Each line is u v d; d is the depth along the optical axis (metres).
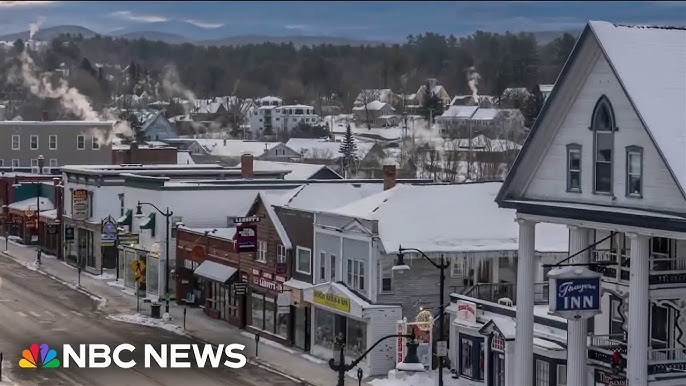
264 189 88.12
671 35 39.78
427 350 56.50
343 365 39.91
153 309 76.81
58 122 149.88
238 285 71.62
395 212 60.94
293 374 59.00
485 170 159.38
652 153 37.62
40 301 84.12
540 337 49.22
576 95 40.91
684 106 37.91
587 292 38.28
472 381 54.94
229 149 183.25
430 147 187.62
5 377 57.59
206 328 73.50
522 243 43.19
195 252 78.75
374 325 58.44
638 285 38.34
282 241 67.50
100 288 91.56
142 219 86.31
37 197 120.19
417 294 59.59
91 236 101.94
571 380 41.97
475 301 55.56
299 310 66.31
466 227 61.44
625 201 38.84
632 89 38.00
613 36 39.12
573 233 42.38
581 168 40.81
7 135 148.00
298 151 192.50
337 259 62.38
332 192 69.88
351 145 183.62
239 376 58.62
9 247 120.31
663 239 42.56
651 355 41.78
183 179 101.38
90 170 103.94
